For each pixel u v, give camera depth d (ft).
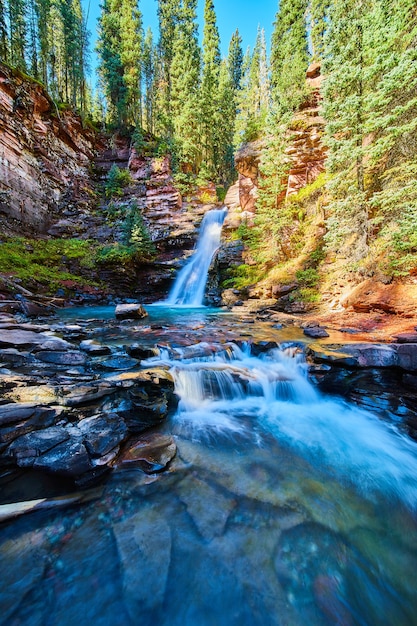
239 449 15.75
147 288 74.90
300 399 22.50
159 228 89.30
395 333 27.12
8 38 90.58
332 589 8.68
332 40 41.29
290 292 48.93
